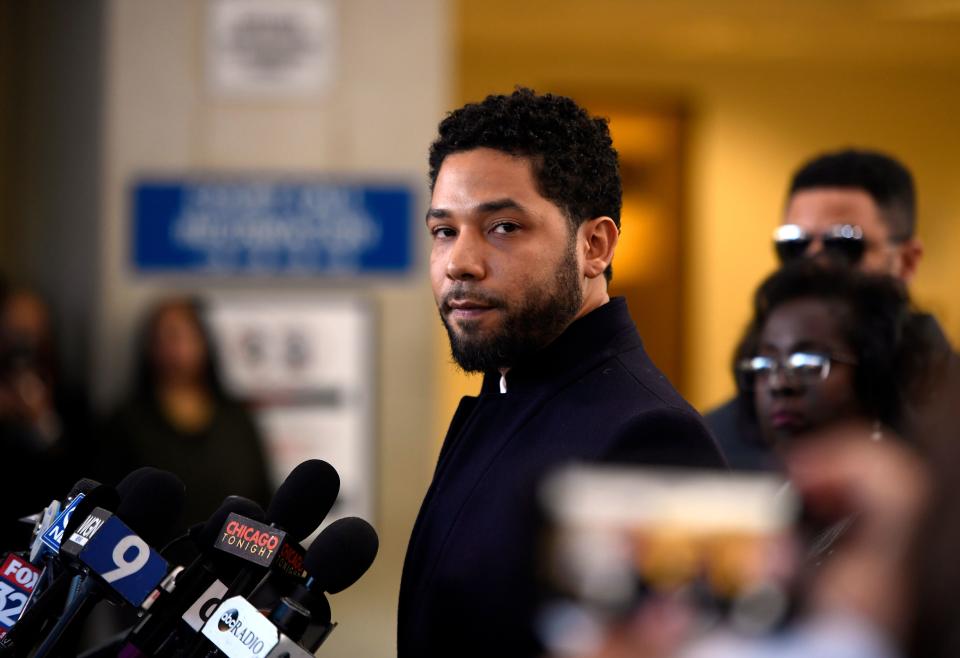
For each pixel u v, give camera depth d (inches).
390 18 356.5
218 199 352.5
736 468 154.0
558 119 113.9
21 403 303.0
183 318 316.2
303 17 354.9
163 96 354.9
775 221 544.4
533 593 100.2
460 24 498.9
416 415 350.6
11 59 372.5
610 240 118.3
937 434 42.5
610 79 539.2
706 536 48.9
